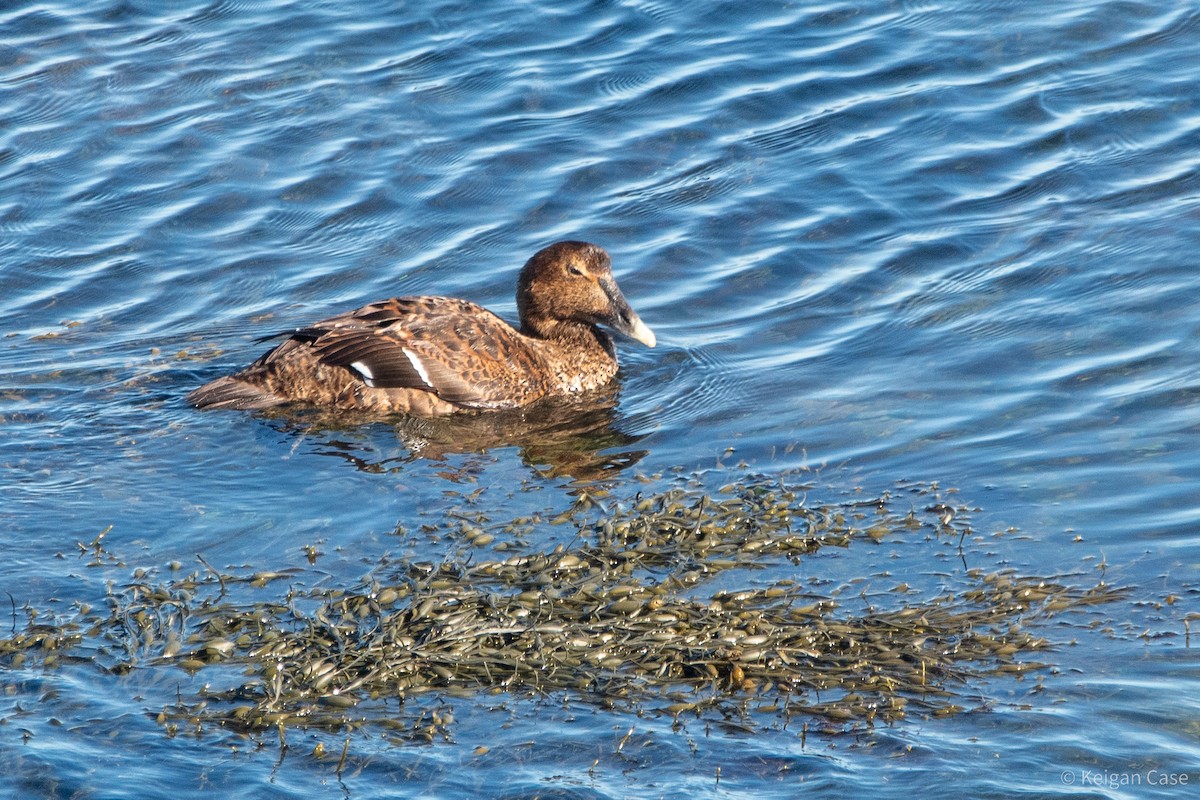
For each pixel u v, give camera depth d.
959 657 9.62
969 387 13.48
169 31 21.47
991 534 11.16
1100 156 17.45
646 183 17.67
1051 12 20.84
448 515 11.77
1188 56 19.44
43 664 9.72
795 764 8.54
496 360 14.20
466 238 16.83
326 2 22.19
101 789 8.45
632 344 15.11
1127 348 13.83
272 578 10.79
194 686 9.45
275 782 8.49
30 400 13.73
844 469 12.27
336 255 16.59
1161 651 9.56
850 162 17.83
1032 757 8.52
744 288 15.73
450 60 20.45
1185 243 15.45
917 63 19.81
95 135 18.83
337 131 18.84
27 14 21.88
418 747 8.80
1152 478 11.77
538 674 9.46
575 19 21.41
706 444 12.93
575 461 12.85
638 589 10.48
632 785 8.40
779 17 21.22
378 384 13.92
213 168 18.11
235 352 14.84
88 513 11.79
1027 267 15.45
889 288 15.41
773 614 10.14
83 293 15.89
